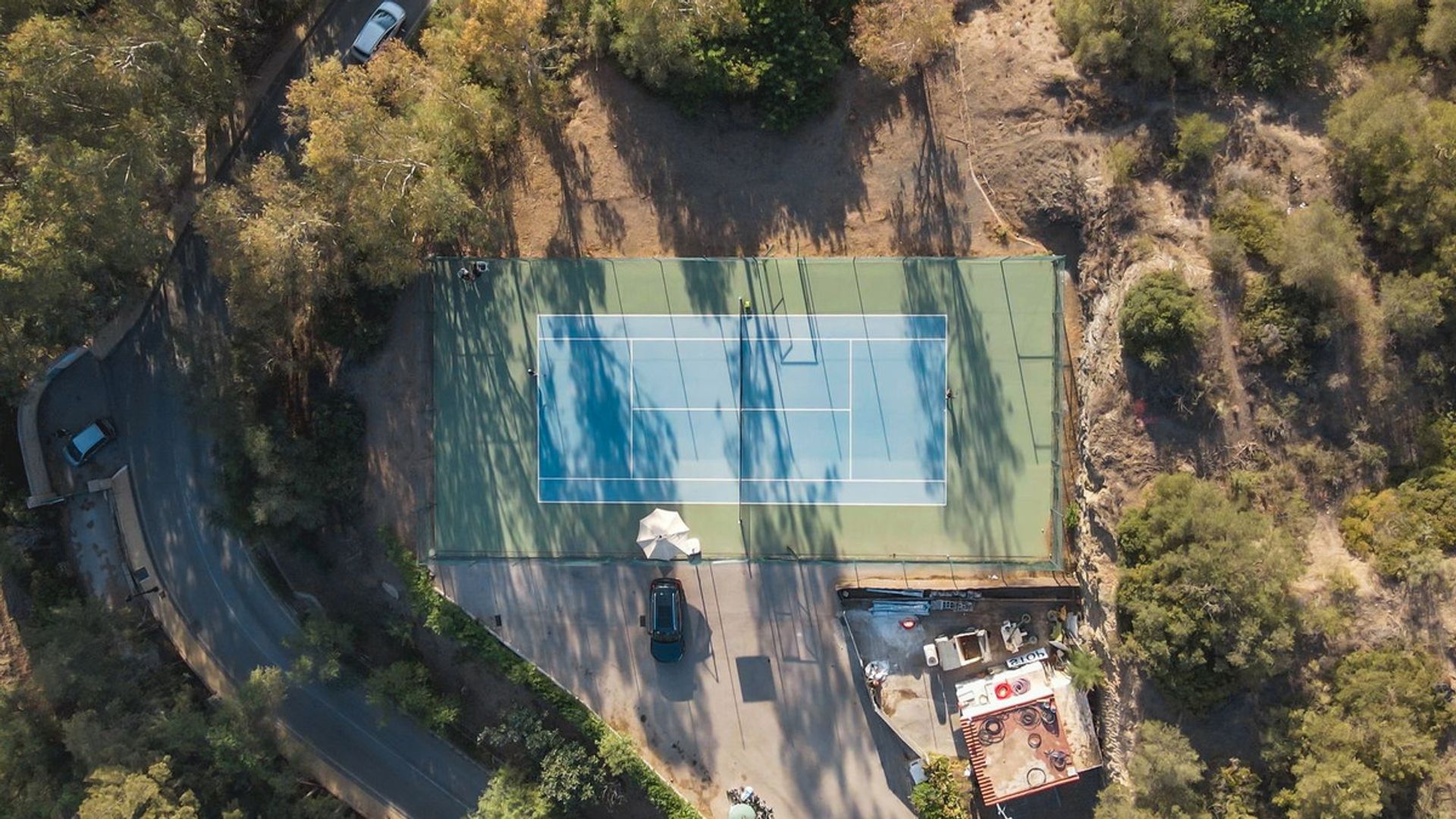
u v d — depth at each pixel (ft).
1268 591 93.35
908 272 114.01
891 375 114.83
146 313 122.01
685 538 111.65
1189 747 99.50
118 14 102.01
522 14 101.35
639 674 116.67
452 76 104.17
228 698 116.88
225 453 116.26
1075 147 108.06
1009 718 107.65
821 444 115.65
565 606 116.88
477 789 123.03
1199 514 96.58
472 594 116.98
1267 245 99.81
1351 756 93.20
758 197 114.83
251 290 103.14
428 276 116.47
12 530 120.98
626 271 115.75
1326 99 103.71
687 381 116.16
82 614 115.03
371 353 116.06
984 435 114.21
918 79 112.27
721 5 102.73
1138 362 103.45
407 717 123.85
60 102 98.07
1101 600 106.01
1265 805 98.84
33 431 122.52
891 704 115.34
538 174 116.16
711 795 116.37
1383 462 99.86
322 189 101.45
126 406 123.34
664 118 114.62
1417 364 99.19
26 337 110.22
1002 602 114.42
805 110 111.34
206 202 102.12
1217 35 103.30
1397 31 102.99
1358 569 98.43
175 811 107.24
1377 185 98.84
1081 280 111.14
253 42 118.42
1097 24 104.32
